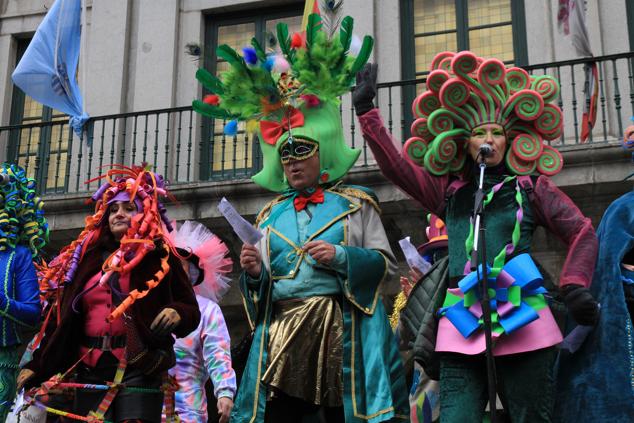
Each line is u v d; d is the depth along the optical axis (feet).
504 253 15.78
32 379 15.64
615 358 16.01
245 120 19.06
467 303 15.66
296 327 16.93
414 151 17.54
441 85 17.56
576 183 36.37
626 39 42.14
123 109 47.83
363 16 45.96
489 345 14.70
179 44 48.52
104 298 15.80
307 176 18.07
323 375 16.78
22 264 18.98
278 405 17.04
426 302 17.02
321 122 18.54
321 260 16.78
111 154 44.24
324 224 17.70
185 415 20.86
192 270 20.92
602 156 36.35
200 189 39.88
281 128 18.70
